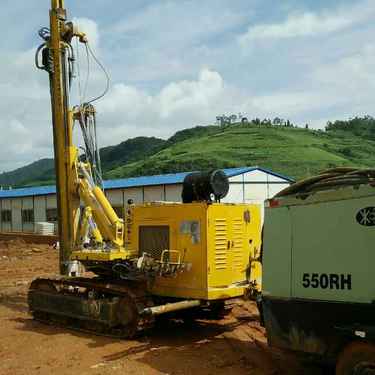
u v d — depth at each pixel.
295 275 6.91
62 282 11.30
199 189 9.80
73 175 11.91
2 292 15.59
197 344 9.37
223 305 11.18
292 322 6.93
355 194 6.34
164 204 9.95
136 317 9.64
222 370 7.81
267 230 7.30
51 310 11.22
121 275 10.26
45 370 8.03
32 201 44.91
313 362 6.86
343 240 6.42
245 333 10.09
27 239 35.25
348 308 6.31
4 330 10.79
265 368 7.85
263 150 103.88
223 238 9.51
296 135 131.75
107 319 9.98
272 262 7.21
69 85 12.12
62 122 12.05
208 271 9.23
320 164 86.00
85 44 12.18
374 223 6.14
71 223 11.97
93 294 10.48
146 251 10.18
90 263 10.78
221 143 117.69
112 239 11.12
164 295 9.81
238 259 9.80
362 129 163.00
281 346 7.11
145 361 8.34
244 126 145.25
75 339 9.91
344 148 114.69
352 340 6.21
